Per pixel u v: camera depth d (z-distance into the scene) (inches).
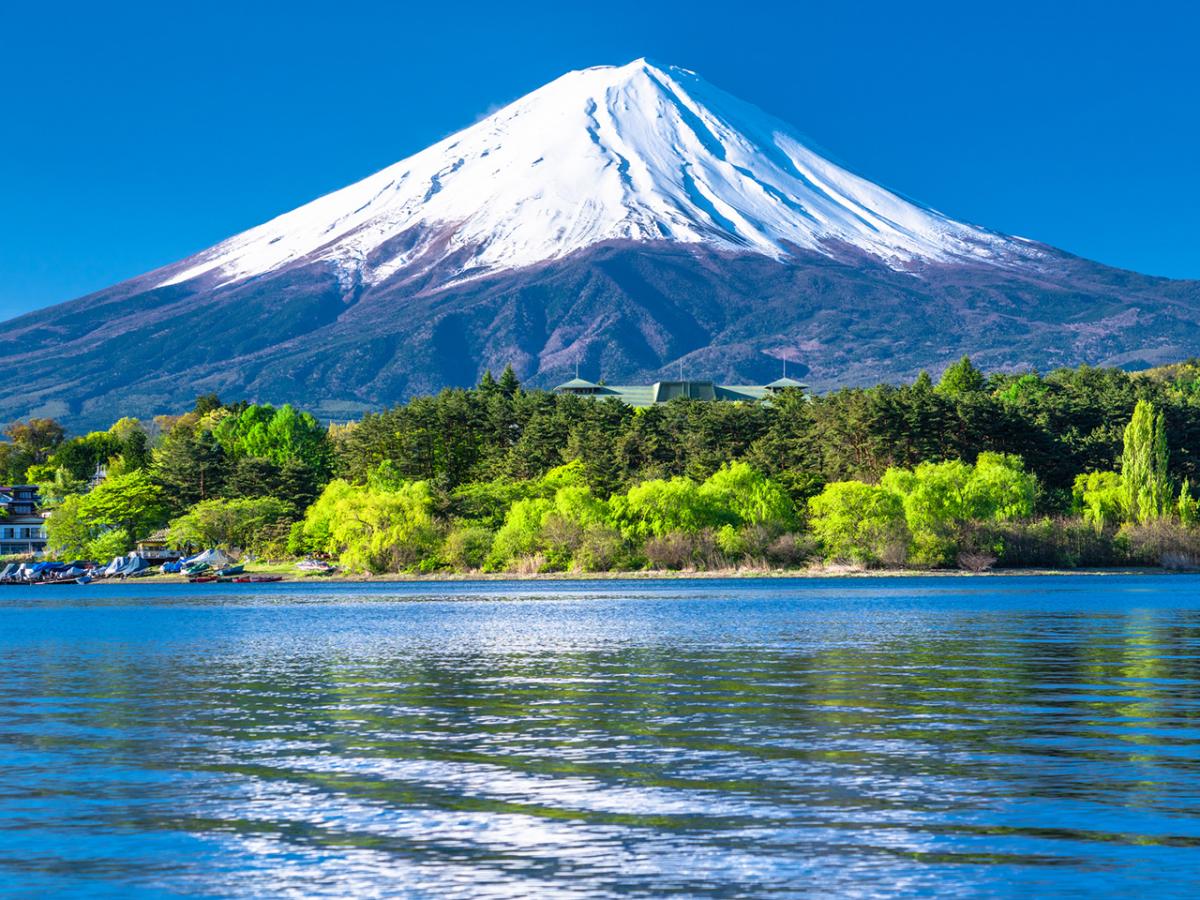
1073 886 1081.4
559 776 1487.5
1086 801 1342.3
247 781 1475.1
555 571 7140.8
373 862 1166.3
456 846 1210.0
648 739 1716.3
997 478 6845.5
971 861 1148.5
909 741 1679.4
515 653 2989.7
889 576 6737.2
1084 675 2381.9
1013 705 1987.0
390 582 7332.7
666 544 6889.8
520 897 1074.1
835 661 2694.4
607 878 1117.1
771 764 1541.6
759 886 1093.1
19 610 5383.9
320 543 7839.6
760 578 6796.3
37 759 1611.7
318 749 1667.1
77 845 1219.9
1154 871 1115.9
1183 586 5905.5
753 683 2311.8
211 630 3959.2
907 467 7539.4
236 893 1088.2
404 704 2086.6
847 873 1122.7
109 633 3850.9
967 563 6722.4
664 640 3287.4
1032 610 4288.9
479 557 7317.9
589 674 2506.2
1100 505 7047.2
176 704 2114.9
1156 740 1669.5
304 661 2864.2
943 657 2748.5
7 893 1090.1
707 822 1282.0
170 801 1382.9
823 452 7652.6
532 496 7628.0
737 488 7022.6
